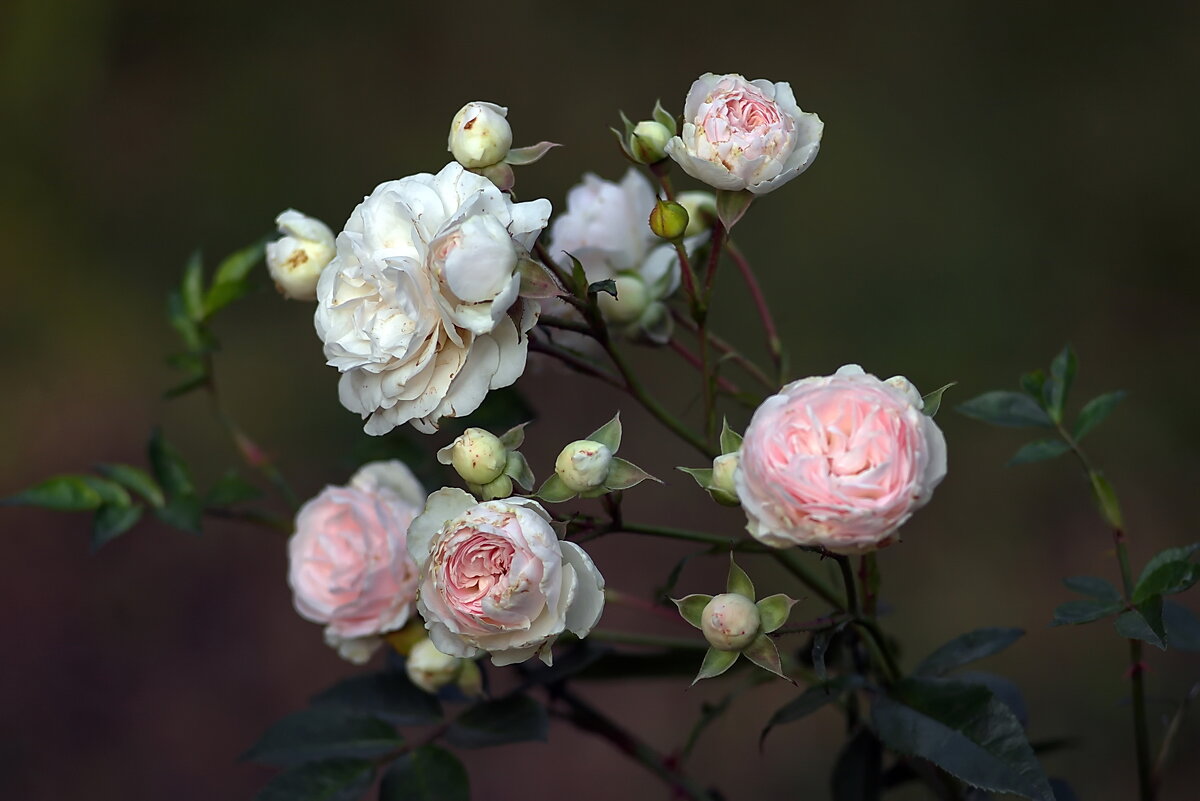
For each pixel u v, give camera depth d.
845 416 0.86
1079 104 2.57
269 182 2.59
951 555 1.99
